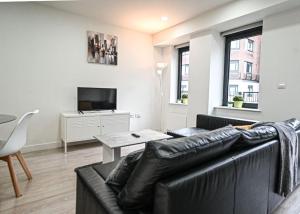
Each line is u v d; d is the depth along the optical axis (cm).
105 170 155
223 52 416
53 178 248
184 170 99
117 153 249
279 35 305
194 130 347
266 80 323
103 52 432
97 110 409
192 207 94
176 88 533
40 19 353
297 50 287
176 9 364
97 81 429
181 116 482
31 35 346
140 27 462
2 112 328
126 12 379
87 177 136
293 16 289
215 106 410
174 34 450
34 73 354
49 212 181
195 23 401
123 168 116
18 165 287
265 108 325
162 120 547
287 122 213
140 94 503
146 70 510
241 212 130
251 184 137
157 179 91
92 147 386
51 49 368
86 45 407
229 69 417
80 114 366
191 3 340
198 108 422
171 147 98
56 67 375
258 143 153
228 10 338
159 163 89
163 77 540
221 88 421
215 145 116
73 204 194
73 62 394
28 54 346
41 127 366
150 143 97
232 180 117
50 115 374
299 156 214
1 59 323
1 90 326
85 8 364
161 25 449
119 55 458
